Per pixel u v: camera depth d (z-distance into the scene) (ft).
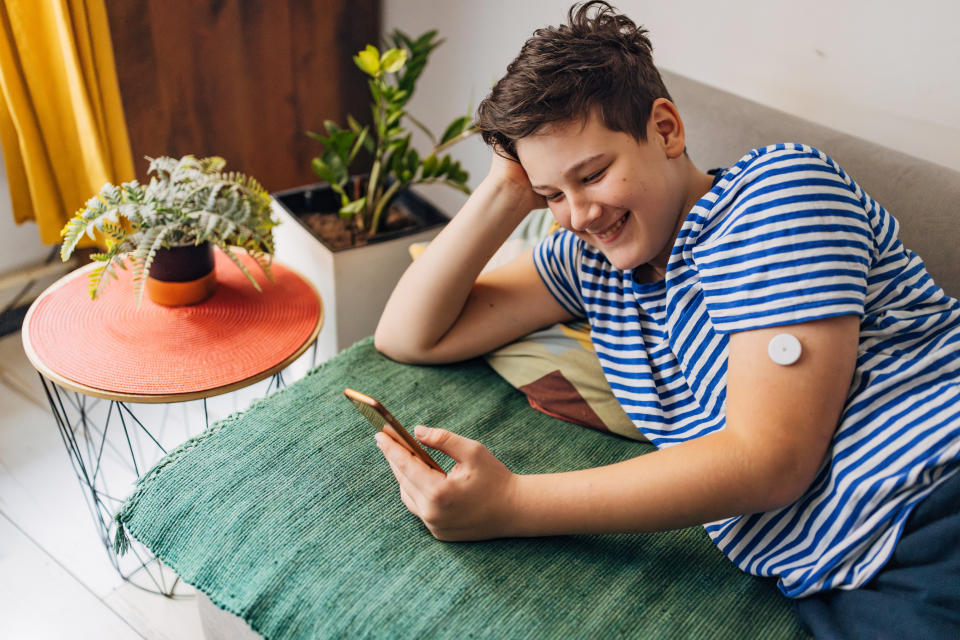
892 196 3.35
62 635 3.87
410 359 3.65
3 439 4.87
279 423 3.28
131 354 3.57
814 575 2.57
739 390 2.52
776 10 4.19
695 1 4.51
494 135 2.88
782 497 2.50
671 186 2.76
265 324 3.87
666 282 2.95
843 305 2.41
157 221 3.63
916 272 2.83
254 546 2.80
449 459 3.15
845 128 4.18
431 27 6.07
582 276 3.43
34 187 5.15
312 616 2.61
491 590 2.65
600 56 2.58
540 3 5.17
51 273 5.91
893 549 2.48
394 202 5.59
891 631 2.39
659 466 2.57
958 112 3.73
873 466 2.52
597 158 2.57
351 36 6.25
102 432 4.99
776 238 2.50
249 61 5.76
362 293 4.94
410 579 2.67
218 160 4.10
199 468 3.07
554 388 3.50
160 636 3.91
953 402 2.53
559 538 2.87
